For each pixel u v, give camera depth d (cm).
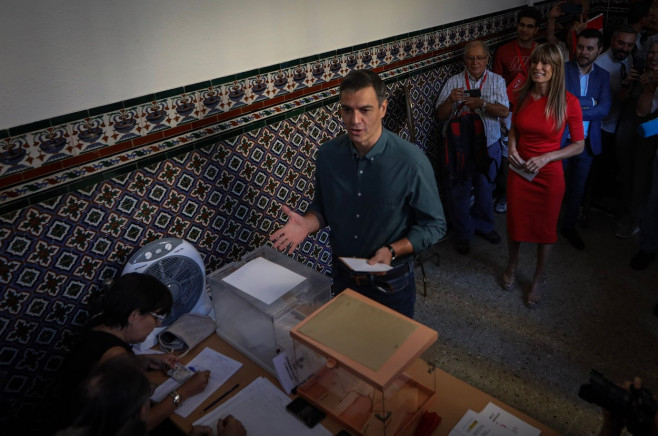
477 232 421
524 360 292
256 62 267
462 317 331
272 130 284
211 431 158
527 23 390
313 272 203
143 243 243
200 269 230
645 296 337
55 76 200
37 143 200
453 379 176
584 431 247
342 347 158
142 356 191
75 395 121
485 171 371
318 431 158
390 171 206
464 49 390
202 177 258
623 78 389
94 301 225
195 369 191
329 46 301
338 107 317
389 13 331
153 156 235
